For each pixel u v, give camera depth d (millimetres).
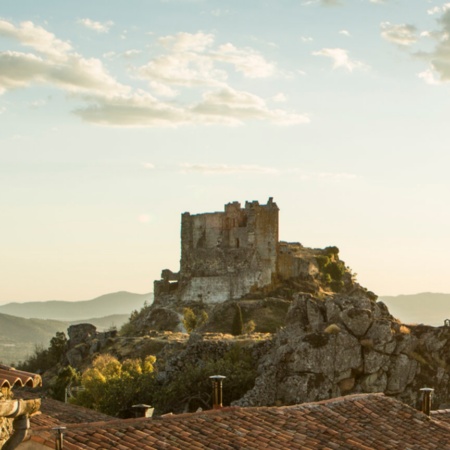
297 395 123438
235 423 37594
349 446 37781
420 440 40188
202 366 132375
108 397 123500
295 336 131000
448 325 133125
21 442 27797
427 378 127375
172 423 36344
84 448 32281
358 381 126125
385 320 129000
